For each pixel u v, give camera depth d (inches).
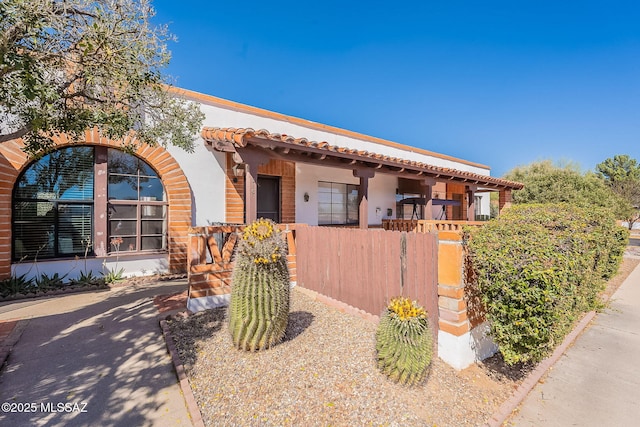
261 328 137.3
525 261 114.3
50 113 137.2
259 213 348.2
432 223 378.3
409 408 106.7
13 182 224.7
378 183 478.9
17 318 178.7
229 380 119.4
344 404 106.7
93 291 235.9
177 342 148.1
